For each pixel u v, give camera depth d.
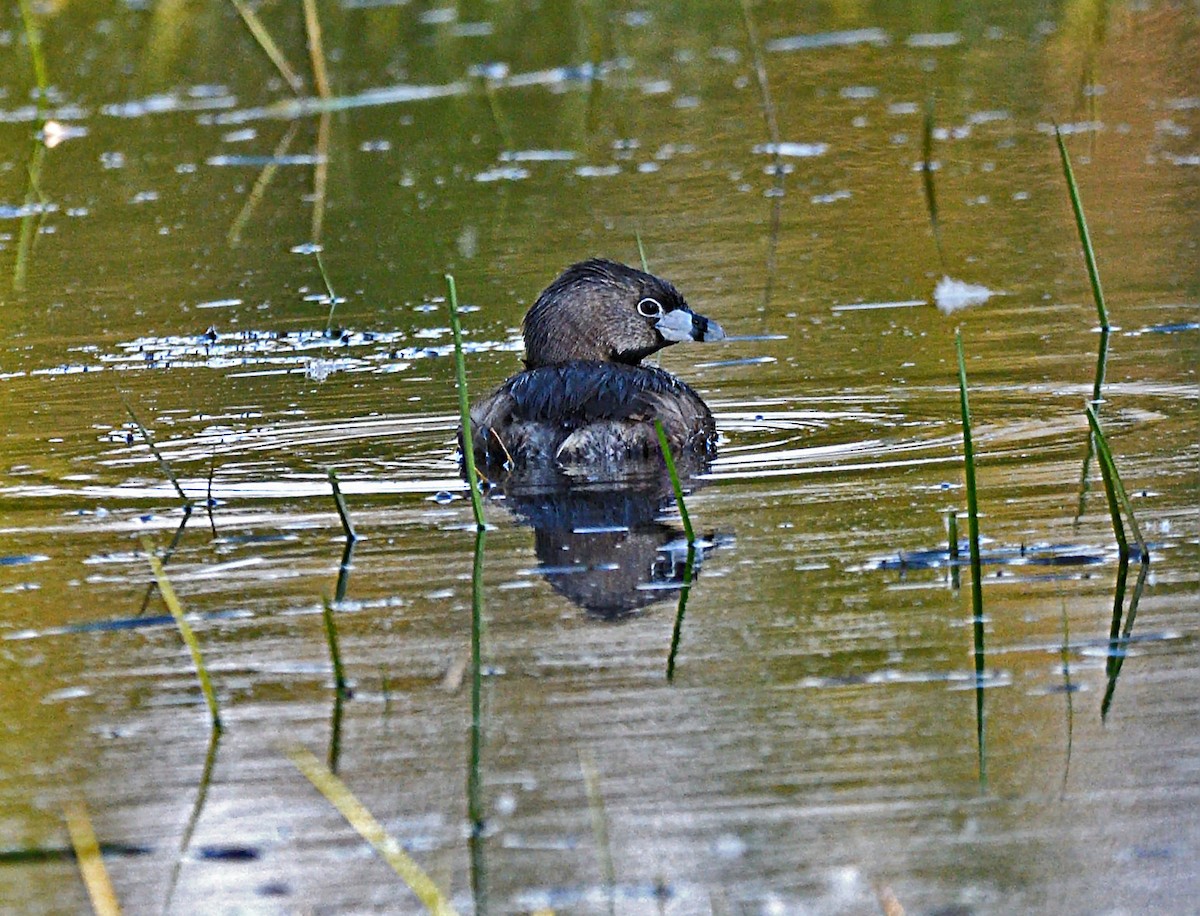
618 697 7.39
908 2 28.00
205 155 21.53
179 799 6.73
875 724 7.06
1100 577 8.47
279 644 8.10
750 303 14.98
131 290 16.25
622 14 28.30
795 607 8.27
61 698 7.62
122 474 10.96
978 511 9.54
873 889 5.88
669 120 22.23
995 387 12.20
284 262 17.09
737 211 18.14
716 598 8.44
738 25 27.28
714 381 12.84
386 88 24.12
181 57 26.23
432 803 6.59
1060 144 13.34
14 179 20.70
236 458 11.27
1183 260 15.35
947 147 20.19
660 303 12.87
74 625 8.42
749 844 6.21
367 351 14.11
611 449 10.95
